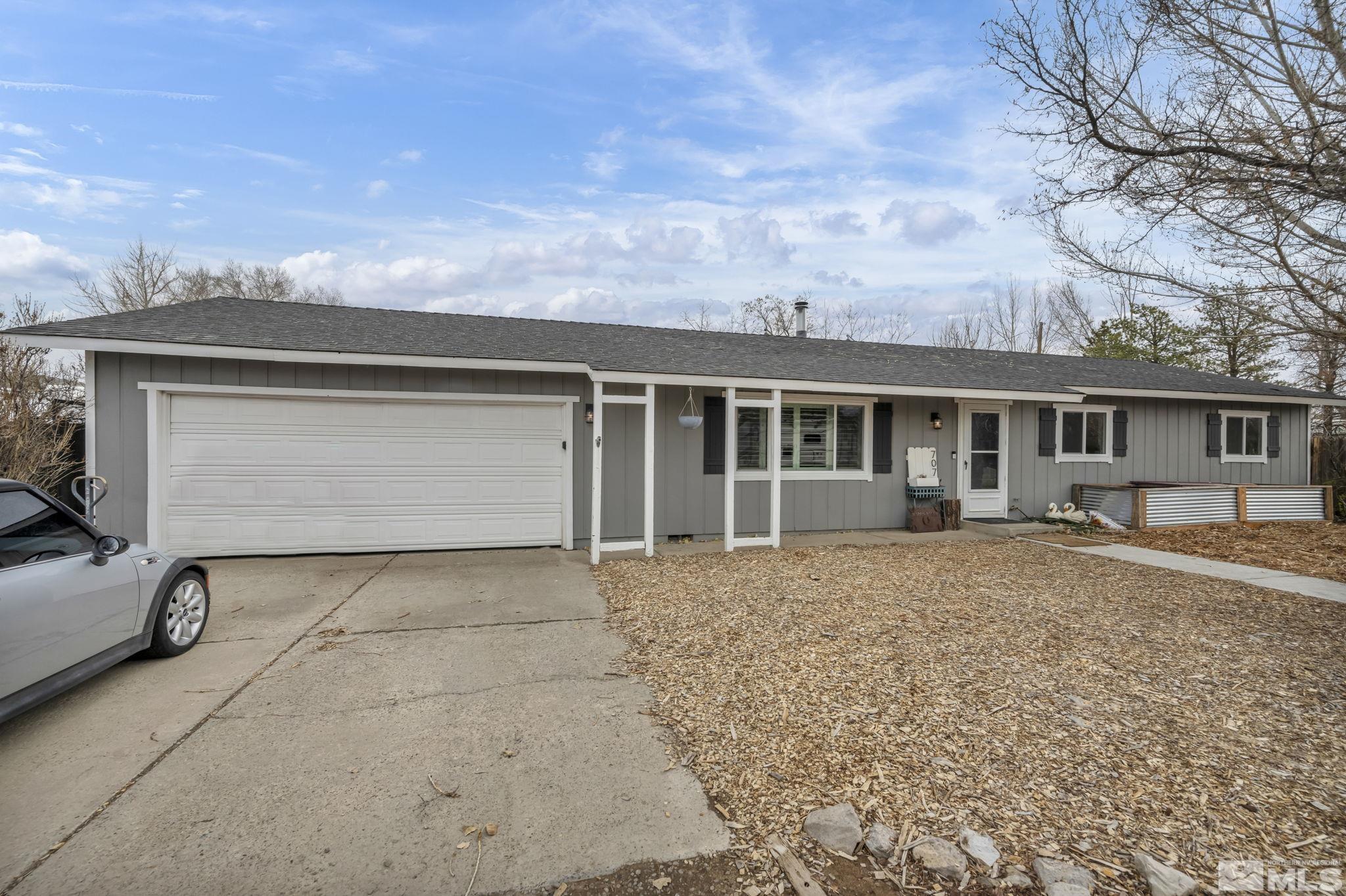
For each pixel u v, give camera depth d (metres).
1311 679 3.84
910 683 3.72
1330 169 4.03
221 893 2.00
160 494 7.14
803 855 2.20
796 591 6.03
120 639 3.68
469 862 2.16
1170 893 1.97
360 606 5.50
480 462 8.04
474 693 3.64
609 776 2.72
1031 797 2.54
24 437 8.52
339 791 2.60
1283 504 11.21
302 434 7.53
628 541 8.19
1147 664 4.07
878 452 10.01
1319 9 4.32
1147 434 11.87
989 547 8.65
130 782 2.66
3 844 2.24
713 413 9.08
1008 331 29.34
